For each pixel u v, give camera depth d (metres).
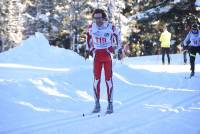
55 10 67.88
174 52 50.22
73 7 63.00
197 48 21.47
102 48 12.79
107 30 12.76
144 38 53.38
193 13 48.38
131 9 60.19
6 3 76.00
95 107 12.66
